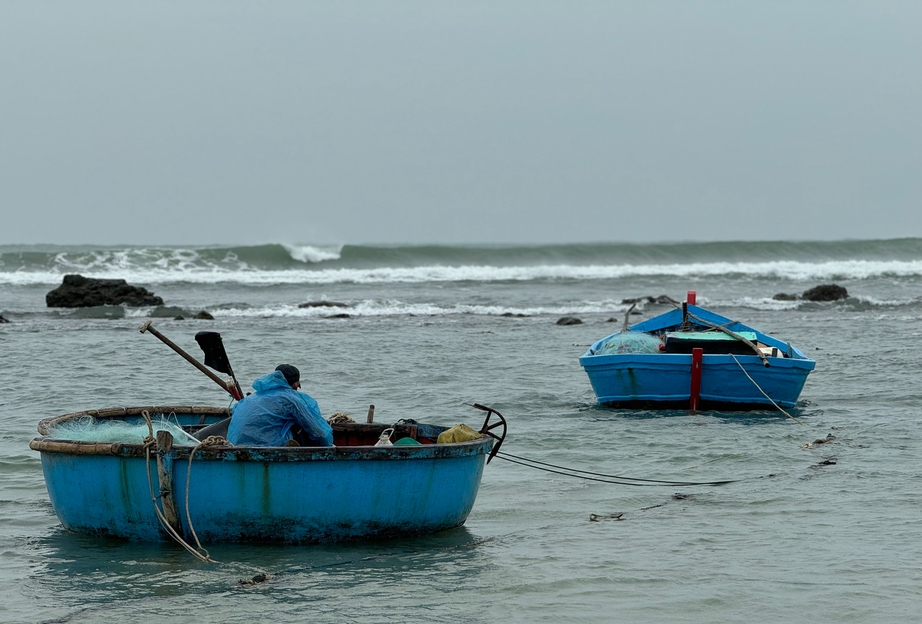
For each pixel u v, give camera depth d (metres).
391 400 19.11
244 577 8.98
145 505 9.66
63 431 10.69
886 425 16.67
